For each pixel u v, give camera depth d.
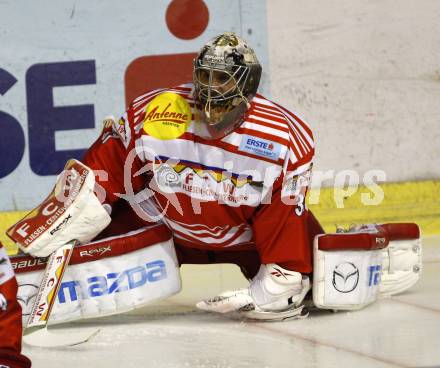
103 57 18.53
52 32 18.41
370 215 18.80
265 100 11.27
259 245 11.16
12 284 6.40
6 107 18.42
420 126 18.86
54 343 10.16
